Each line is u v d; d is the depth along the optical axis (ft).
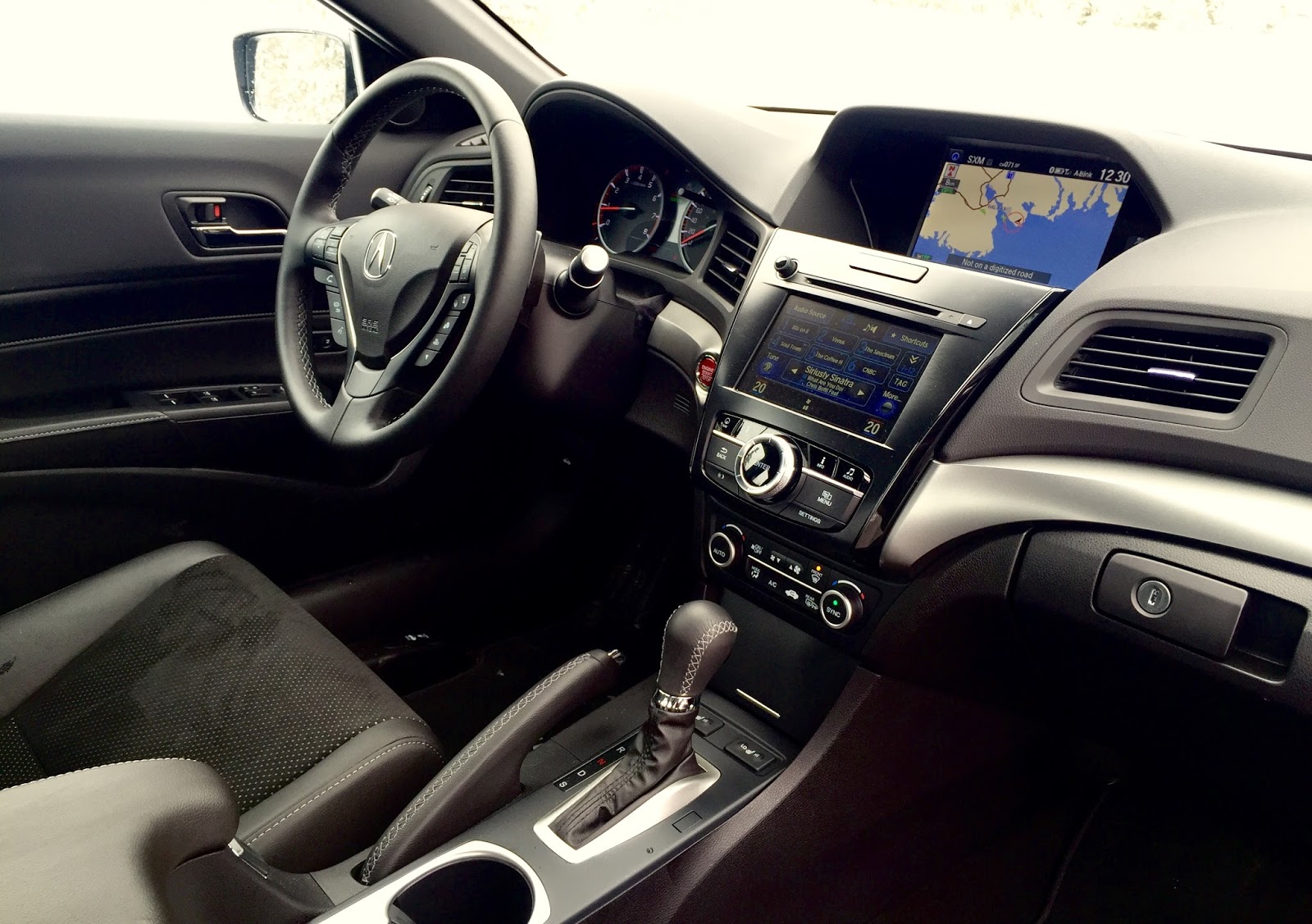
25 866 1.91
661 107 4.54
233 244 5.28
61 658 3.62
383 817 3.18
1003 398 3.23
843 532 3.41
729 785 3.43
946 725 3.88
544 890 2.91
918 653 3.50
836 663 3.65
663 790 3.28
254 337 5.47
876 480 3.36
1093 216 3.63
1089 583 2.97
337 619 5.18
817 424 3.57
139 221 4.93
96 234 4.81
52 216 4.68
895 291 3.58
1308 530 2.56
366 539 5.46
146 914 1.84
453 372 3.66
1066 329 3.16
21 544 4.48
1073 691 3.44
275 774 3.14
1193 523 2.74
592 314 4.60
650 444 5.19
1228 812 3.55
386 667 5.18
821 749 3.53
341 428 3.99
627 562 6.06
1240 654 2.71
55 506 4.52
